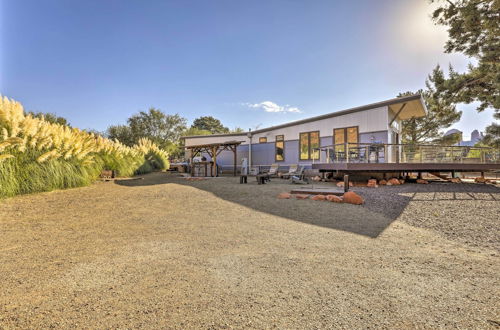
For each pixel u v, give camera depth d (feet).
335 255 9.11
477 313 5.45
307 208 18.04
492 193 24.73
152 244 10.13
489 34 39.22
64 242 10.27
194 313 5.36
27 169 21.21
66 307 5.54
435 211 17.16
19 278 6.97
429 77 61.87
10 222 13.14
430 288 6.64
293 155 52.44
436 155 42.55
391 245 10.34
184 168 63.46
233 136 64.75
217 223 13.78
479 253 9.51
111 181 35.32
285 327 4.89
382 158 38.17
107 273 7.37
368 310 5.55
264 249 9.68
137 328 4.80
